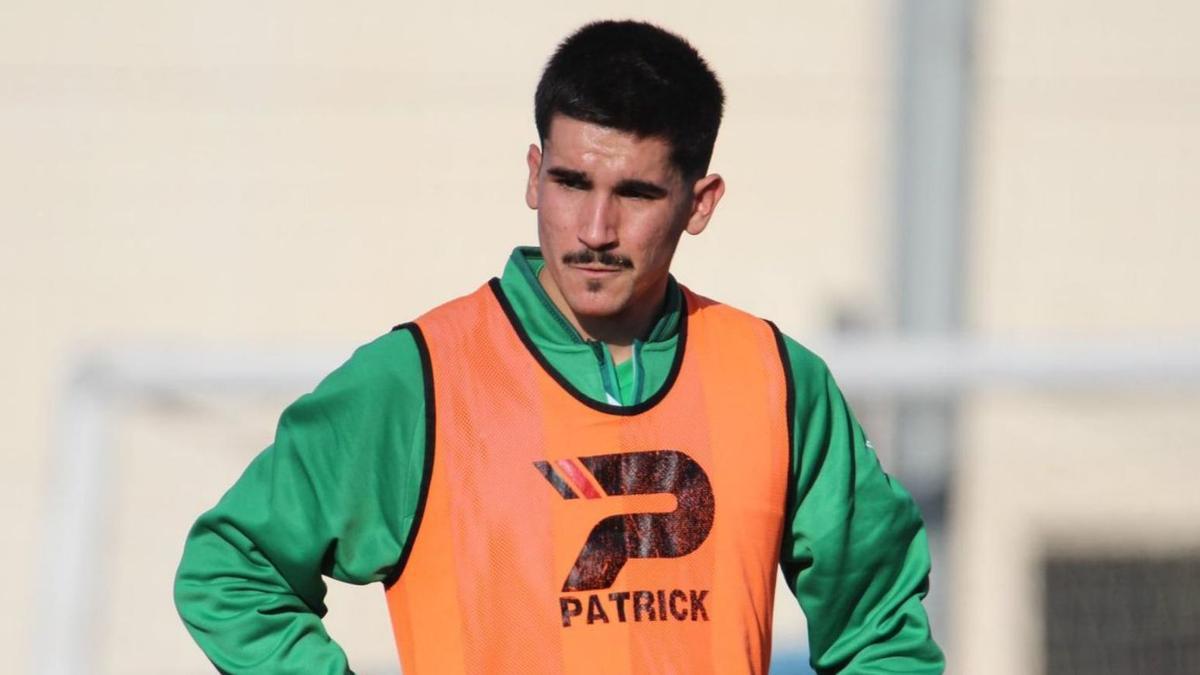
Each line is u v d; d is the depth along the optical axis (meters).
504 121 25.69
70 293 25.36
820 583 9.55
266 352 19.62
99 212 25.48
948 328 18.92
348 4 25.61
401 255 25.52
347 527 8.95
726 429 9.20
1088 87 26.91
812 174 25.89
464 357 9.06
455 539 8.83
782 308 25.80
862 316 25.72
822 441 9.52
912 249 18.78
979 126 26.91
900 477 18.84
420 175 25.58
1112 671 24.11
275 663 9.00
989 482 24.53
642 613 8.84
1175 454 24.08
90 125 25.48
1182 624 23.88
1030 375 19.66
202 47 25.58
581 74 8.88
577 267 8.88
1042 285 26.98
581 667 8.73
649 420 9.10
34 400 25.19
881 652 9.63
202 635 9.12
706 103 9.22
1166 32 26.94
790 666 17.92
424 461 8.86
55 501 19.73
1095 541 24.34
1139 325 27.06
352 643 18.59
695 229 9.70
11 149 25.44
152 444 19.95
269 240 25.47
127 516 19.84
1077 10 26.84
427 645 8.84
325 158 25.56
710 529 9.02
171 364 19.50
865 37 25.97
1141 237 26.95
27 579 24.83
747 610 9.02
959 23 18.39
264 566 9.10
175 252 25.45
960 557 24.30
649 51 9.04
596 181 8.81
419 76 25.62
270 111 25.55
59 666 19.50
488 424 8.94
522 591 8.78
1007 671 24.08
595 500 8.91
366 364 9.00
